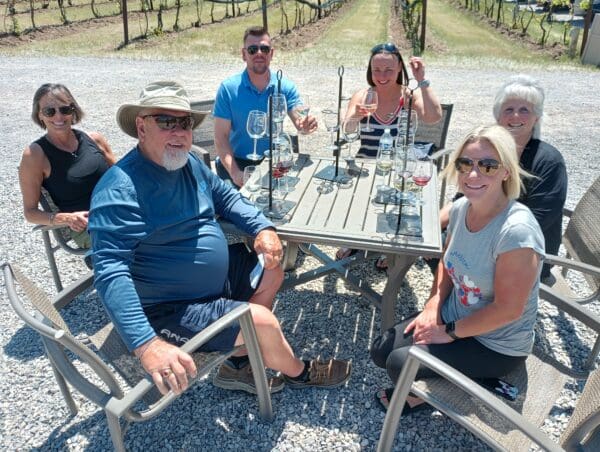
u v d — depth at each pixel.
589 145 6.29
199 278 2.32
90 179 3.19
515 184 1.92
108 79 9.77
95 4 21.08
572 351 2.89
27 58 11.88
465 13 19.98
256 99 3.75
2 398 2.61
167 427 2.43
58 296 2.33
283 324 3.16
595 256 2.66
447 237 2.37
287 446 2.32
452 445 2.31
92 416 2.50
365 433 2.38
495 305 1.98
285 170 2.78
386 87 3.64
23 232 4.29
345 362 2.68
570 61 11.48
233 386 2.58
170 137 2.15
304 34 15.30
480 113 7.54
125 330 1.96
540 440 1.61
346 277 3.15
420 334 2.20
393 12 21.06
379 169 3.24
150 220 2.20
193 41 14.09
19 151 6.18
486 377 2.15
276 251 2.46
